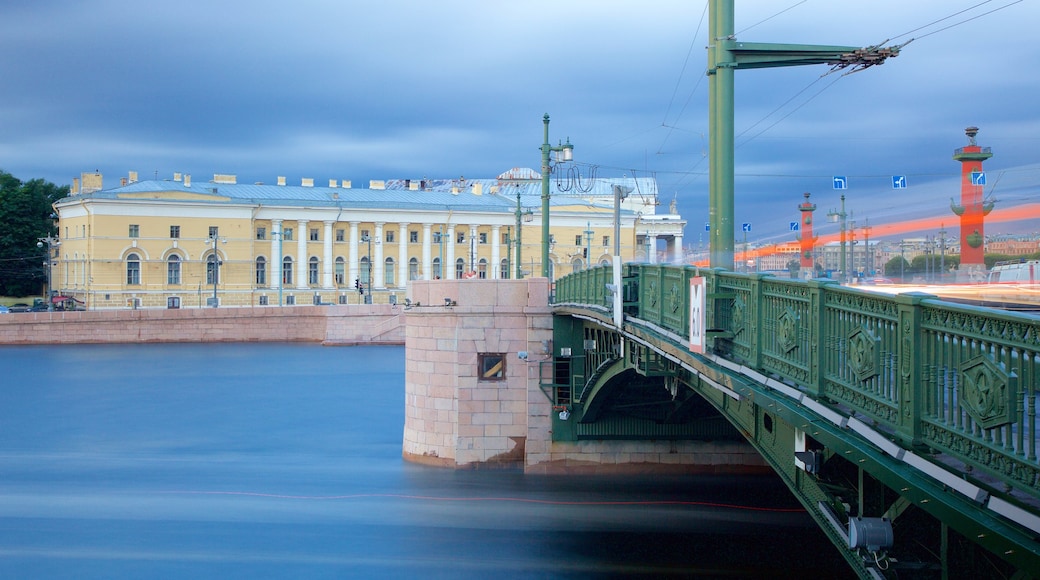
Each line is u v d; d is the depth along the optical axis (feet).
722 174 40.91
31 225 297.53
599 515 73.97
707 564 64.03
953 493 19.33
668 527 71.10
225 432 116.16
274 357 201.36
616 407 78.38
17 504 82.64
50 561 67.51
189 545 70.59
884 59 40.34
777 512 74.79
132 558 67.97
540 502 77.41
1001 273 42.42
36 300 272.51
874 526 23.76
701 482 82.58
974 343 19.12
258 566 65.98
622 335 57.11
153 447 107.34
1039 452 17.98
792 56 40.57
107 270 248.93
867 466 22.38
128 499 84.12
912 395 21.30
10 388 156.04
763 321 32.17
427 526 72.49
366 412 131.64
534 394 84.89
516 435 85.61
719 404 40.96
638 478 83.35
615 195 53.98
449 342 87.45
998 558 21.47
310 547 69.51
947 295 45.98
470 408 85.87
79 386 158.40
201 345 223.71
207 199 258.16
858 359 24.20
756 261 82.94
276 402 140.87
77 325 221.25
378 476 87.56
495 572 63.57
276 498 83.15
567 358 84.69
